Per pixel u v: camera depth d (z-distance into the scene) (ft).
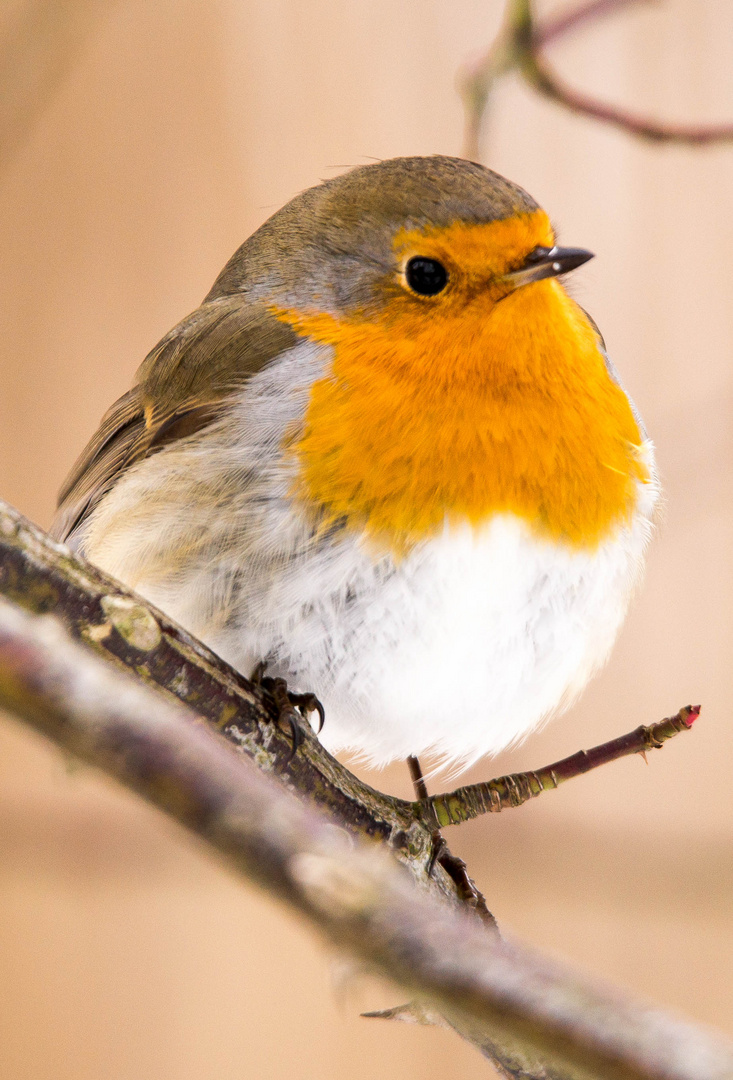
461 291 5.59
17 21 5.83
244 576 5.60
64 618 5.47
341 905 4.37
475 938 4.47
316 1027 5.81
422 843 5.55
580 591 5.61
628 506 5.63
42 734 4.46
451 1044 5.81
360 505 5.58
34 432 5.85
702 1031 4.24
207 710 5.51
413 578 5.58
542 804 5.83
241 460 5.60
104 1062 5.80
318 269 5.63
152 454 5.67
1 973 5.80
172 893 5.81
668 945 5.80
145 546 5.62
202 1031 5.81
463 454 5.58
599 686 5.85
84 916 5.81
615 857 5.81
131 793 4.49
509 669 5.62
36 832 5.80
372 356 5.60
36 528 5.47
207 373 5.65
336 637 5.59
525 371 5.59
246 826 4.37
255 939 5.81
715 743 5.85
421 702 5.64
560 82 5.71
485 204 5.59
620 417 5.64
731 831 5.82
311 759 5.53
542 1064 5.49
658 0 5.73
